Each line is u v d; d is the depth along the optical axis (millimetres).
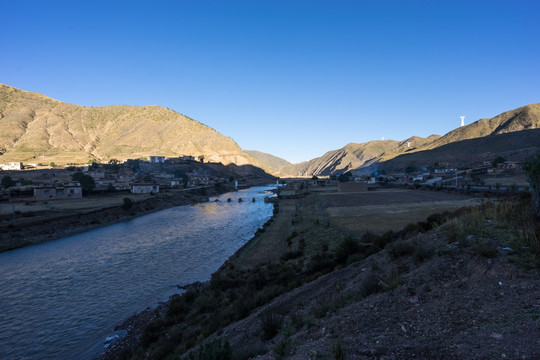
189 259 36688
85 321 21781
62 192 87875
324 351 6543
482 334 5730
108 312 23047
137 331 19172
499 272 8031
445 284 8383
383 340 6387
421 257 10664
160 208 93438
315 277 17734
